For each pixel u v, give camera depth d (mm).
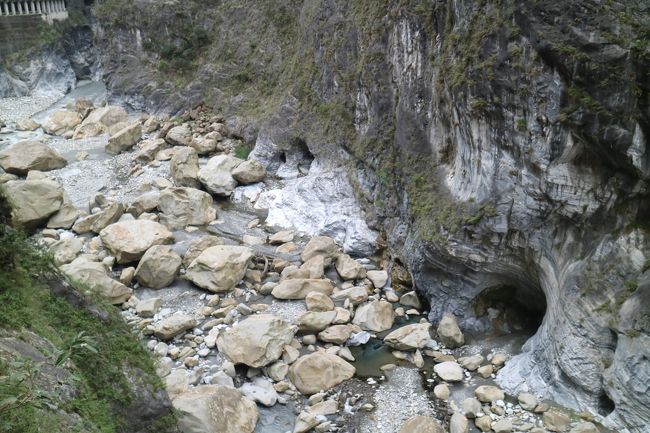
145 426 9133
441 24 16906
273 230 23453
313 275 19219
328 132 25234
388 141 20875
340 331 16250
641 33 11172
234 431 12672
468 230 15195
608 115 11516
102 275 18094
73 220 23562
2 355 6871
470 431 12758
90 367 8648
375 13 21531
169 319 16672
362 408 13719
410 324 16594
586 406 12445
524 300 16172
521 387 13719
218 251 19344
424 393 14102
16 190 22688
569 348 12570
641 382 11117
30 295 8727
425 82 18031
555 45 12086
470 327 16281
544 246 13953
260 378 14734
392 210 20219
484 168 14742
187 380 14102
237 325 15609
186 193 23734
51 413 6816
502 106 13688
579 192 12719
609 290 12070
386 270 19859
